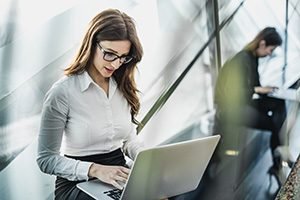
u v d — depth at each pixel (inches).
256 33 121.3
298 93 125.6
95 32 56.6
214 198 87.2
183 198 83.9
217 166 100.0
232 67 112.7
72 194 56.1
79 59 58.4
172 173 52.4
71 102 56.9
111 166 56.6
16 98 67.4
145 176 49.1
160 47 93.9
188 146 51.3
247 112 116.3
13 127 67.9
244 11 118.5
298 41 140.2
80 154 59.6
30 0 66.6
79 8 73.3
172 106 101.3
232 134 111.9
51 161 56.6
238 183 94.3
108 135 60.6
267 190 92.0
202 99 110.4
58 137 57.4
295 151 109.5
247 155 106.7
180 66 101.3
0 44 63.8
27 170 70.5
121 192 53.0
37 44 68.6
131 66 61.8
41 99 70.4
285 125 118.7
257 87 118.7
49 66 70.7
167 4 93.0
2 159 67.3
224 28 112.7
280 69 130.0
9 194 69.0
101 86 60.1
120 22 57.2
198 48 105.5
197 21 103.3
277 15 131.1
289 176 82.4
